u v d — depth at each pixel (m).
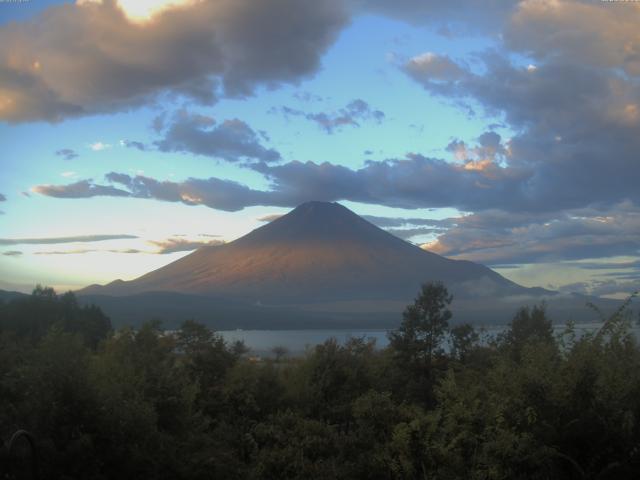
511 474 8.34
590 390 8.62
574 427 8.33
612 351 9.39
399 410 13.16
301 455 12.91
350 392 21.78
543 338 10.14
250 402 18.91
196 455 11.06
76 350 11.06
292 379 21.72
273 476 12.75
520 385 8.90
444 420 10.12
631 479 8.13
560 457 8.41
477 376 12.67
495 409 8.88
